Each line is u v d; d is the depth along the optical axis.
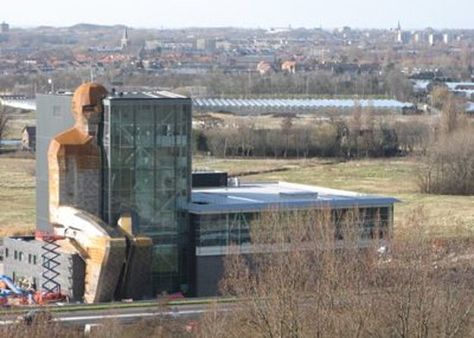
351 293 179.38
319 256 196.88
